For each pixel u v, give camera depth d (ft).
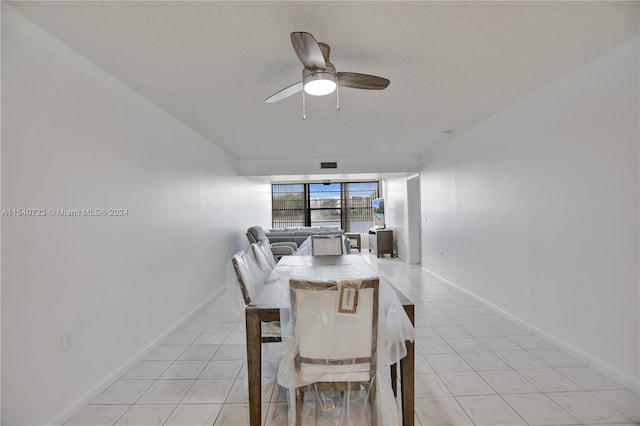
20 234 5.26
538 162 9.03
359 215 32.17
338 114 10.94
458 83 8.43
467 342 8.94
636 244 6.41
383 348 5.23
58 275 5.94
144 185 8.92
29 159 5.45
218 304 13.46
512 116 10.16
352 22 5.63
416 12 5.36
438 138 14.85
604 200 7.04
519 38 6.26
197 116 10.78
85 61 6.72
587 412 5.90
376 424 5.21
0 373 4.94
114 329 7.43
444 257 16.14
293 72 7.55
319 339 5.08
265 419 5.96
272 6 5.12
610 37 6.28
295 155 18.67
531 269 9.40
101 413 6.14
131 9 5.11
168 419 5.94
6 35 5.11
